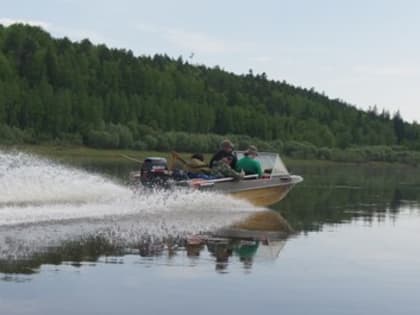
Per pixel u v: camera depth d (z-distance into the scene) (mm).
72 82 119375
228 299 6684
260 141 102562
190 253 9023
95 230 10594
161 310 6195
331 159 102938
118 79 132125
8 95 94000
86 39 141750
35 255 8289
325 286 7438
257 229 12102
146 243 9609
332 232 12117
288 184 17641
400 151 112125
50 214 12008
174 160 17344
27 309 6059
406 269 8570
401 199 21422
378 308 6625
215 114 123062
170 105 116562
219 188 15930
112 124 95812
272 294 6961
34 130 90688
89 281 7098
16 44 121812
